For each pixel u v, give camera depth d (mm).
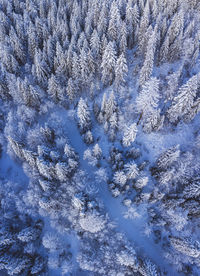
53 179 33719
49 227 32969
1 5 61938
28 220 33219
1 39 52625
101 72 44188
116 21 44469
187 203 28812
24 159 36875
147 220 31844
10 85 41312
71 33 51844
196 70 45688
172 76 35094
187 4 53125
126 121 40938
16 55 50000
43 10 56438
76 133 42531
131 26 47500
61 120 44156
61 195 33062
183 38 44531
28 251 29047
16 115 43062
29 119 41969
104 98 36438
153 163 36344
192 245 24672
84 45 43688
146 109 34125
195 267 28141
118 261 27562
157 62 47281
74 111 43844
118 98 44375
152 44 38188
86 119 37875
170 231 30703
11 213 32406
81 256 28922
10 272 26281
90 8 52438
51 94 44406
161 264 29016
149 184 33812
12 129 38969
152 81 29109
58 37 50094
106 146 39656
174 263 28062
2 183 37125
